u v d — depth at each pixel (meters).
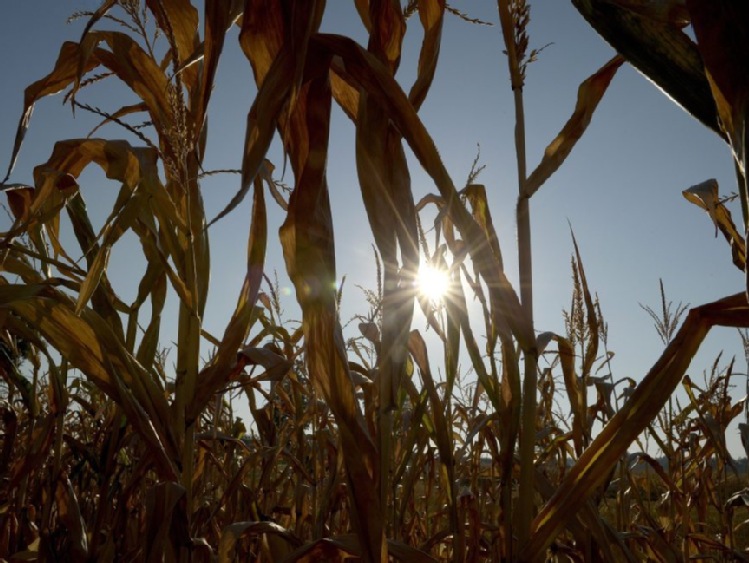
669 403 4.18
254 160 1.57
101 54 2.49
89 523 2.94
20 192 2.86
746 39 0.74
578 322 2.80
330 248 1.65
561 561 3.19
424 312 2.53
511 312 1.76
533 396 1.77
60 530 2.65
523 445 1.75
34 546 2.75
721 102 0.80
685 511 3.86
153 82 2.45
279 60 1.64
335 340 1.60
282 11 1.72
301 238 1.63
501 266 2.05
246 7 1.75
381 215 1.73
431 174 1.66
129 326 2.36
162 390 2.21
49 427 2.59
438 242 2.44
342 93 2.19
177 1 2.48
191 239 2.12
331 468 3.36
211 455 3.53
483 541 3.26
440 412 2.16
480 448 3.76
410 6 2.00
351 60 1.67
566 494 1.67
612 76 1.96
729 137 0.79
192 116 2.43
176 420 2.08
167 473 1.96
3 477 2.91
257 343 3.47
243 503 3.45
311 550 1.91
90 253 2.49
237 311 2.20
